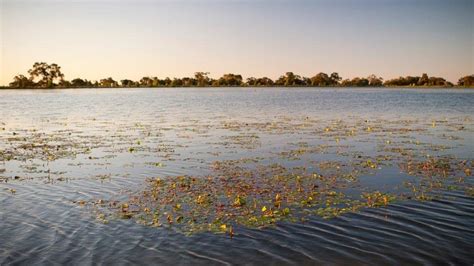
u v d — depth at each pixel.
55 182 15.22
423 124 34.06
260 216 11.34
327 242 9.65
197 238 9.96
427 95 99.75
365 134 27.69
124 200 12.93
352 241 9.69
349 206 12.07
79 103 74.19
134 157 19.92
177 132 29.73
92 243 9.74
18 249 9.45
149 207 12.20
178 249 9.38
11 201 12.89
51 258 9.01
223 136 27.23
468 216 11.12
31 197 13.31
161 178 15.68
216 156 19.98
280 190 13.83
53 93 137.00
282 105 63.66
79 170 17.19
